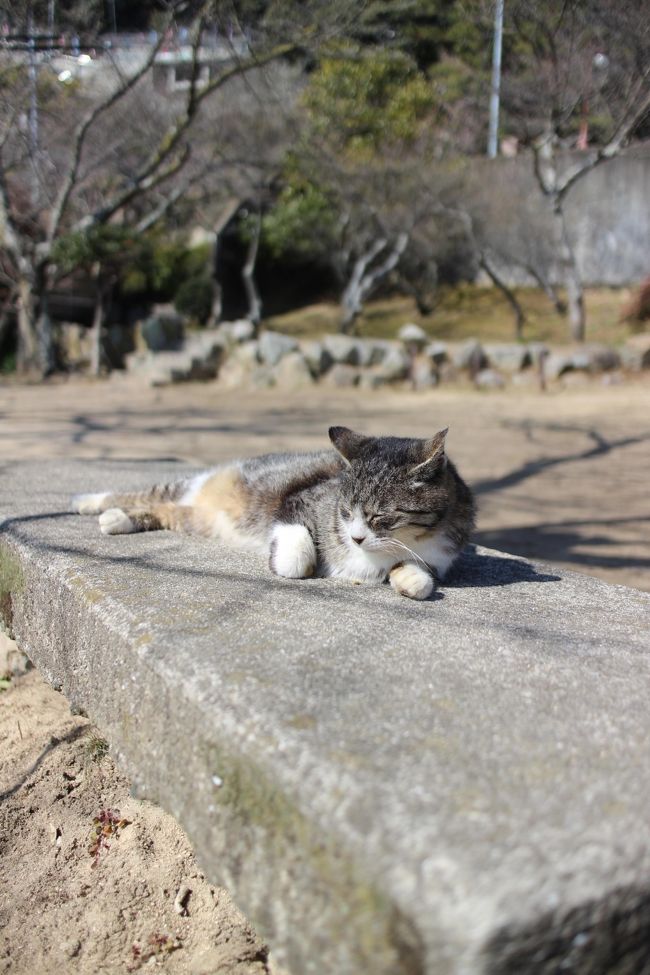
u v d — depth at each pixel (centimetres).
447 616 100
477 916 60
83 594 103
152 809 107
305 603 102
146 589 104
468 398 442
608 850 66
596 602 108
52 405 412
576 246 646
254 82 472
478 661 90
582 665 90
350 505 110
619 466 264
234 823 79
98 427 334
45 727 121
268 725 79
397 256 613
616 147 445
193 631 94
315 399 445
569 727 80
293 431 333
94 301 604
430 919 62
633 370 483
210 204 676
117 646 95
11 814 109
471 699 83
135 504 133
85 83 454
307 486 121
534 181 564
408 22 430
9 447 271
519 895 62
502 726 79
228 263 711
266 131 516
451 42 464
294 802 74
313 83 493
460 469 262
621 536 185
